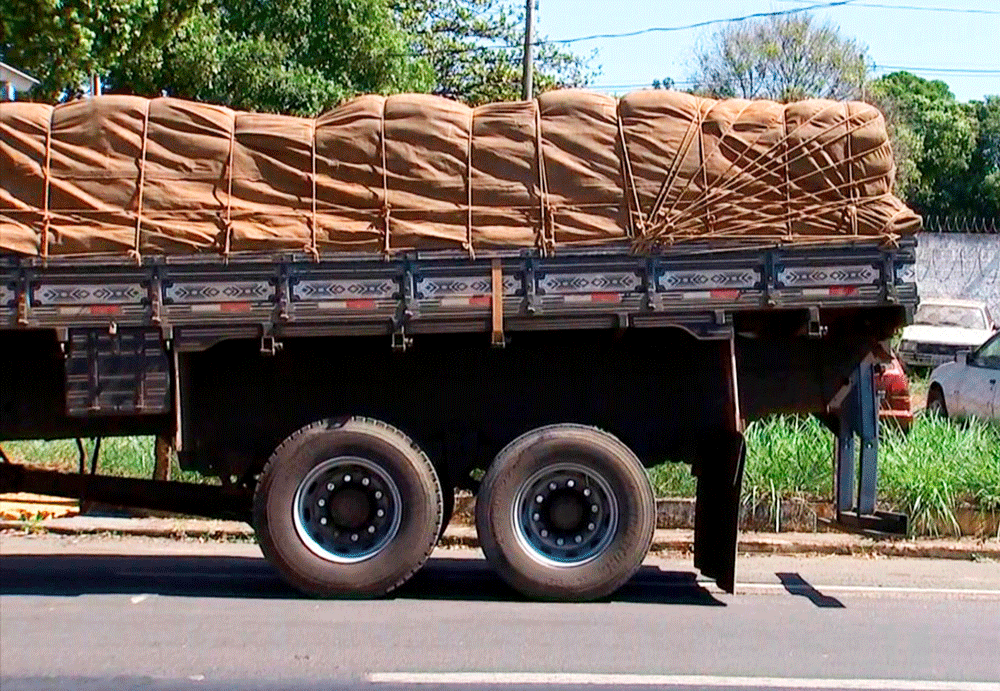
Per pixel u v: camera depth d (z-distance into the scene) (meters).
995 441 12.65
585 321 8.56
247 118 8.75
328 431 8.55
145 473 12.25
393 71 22.27
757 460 11.65
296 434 8.58
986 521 11.36
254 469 9.37
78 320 8.48
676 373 9.32
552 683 6.41
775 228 8.67
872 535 10.88
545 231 8.62
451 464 9.36
